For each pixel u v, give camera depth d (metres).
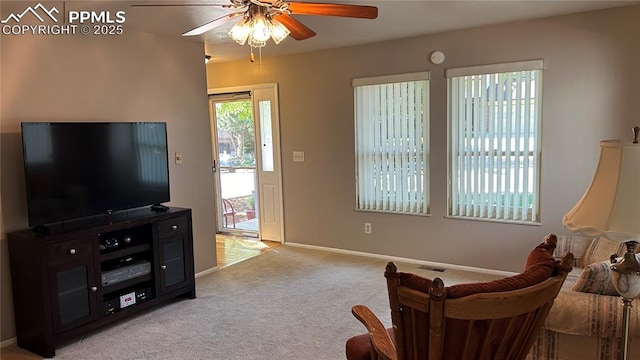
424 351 1.48
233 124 6.24
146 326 3.39
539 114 4.02
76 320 3.10
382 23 3.91
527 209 4.17
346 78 5.00
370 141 4.96
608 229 1.59
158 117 4.15
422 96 4.58
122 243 3.46
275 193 5.79
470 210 4.46
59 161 3.17
